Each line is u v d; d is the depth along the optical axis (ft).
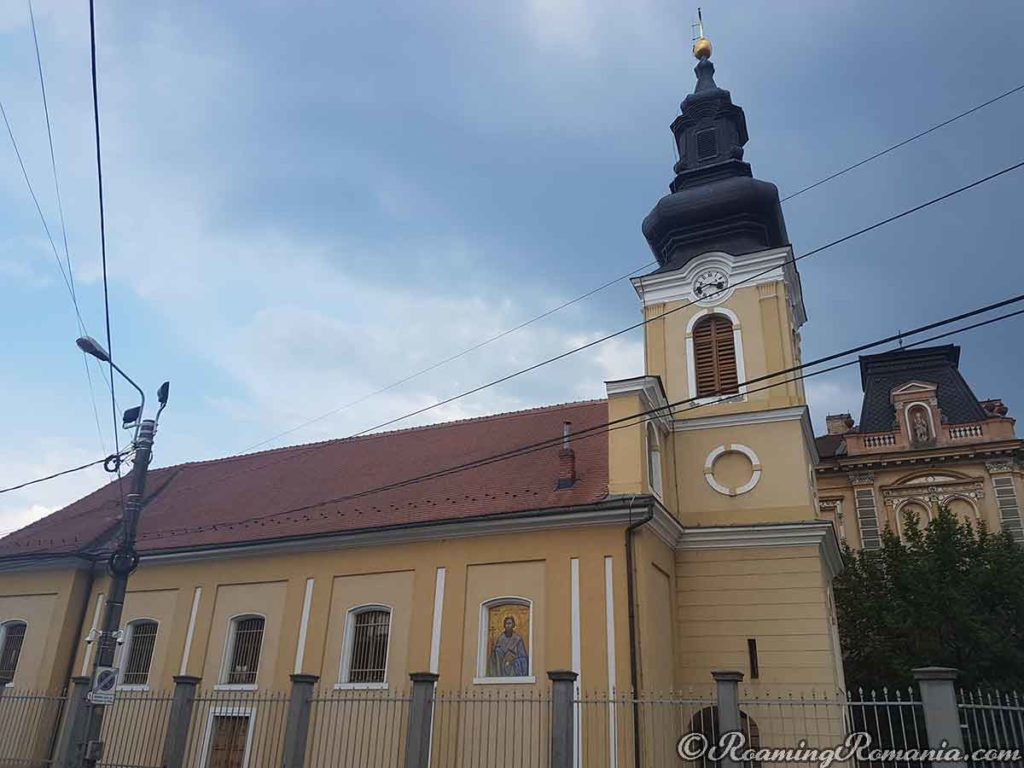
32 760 70.64
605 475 68.54
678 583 71.31
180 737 60.64
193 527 88.38
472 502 71.61
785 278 81.51
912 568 91.09
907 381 134.72
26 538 99.55
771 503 72.08
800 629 66.54
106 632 52.80
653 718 58.49
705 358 81.35
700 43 103.76
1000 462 121.19
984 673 83.97
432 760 61.57
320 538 73.97
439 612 66.69
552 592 62.85
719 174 92.32
